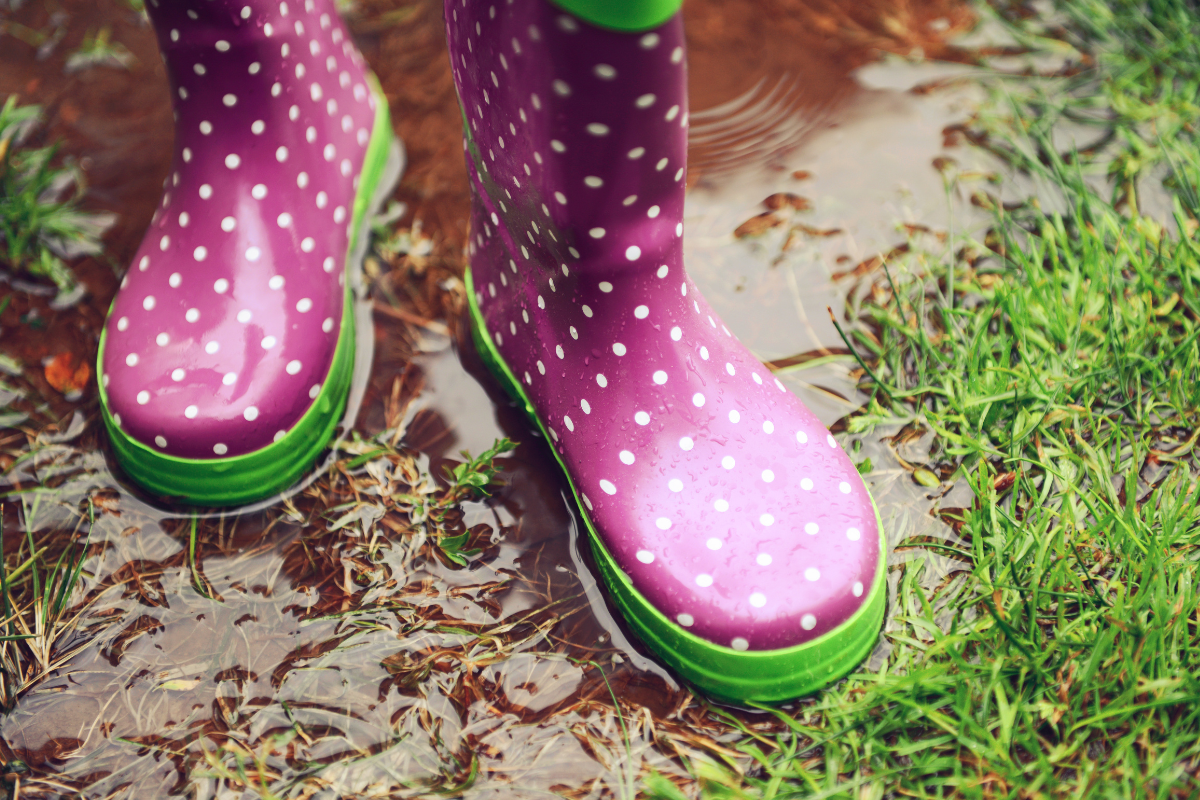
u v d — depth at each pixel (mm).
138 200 741
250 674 610
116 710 604
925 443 658
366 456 660
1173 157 737
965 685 592
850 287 708
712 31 808
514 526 643
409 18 821
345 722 601
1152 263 693
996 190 737
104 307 704
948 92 778
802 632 585
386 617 622
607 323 599
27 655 615
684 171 583
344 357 670
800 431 615
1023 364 668
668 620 594
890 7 821
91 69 795
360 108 711
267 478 644
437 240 729
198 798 587
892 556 629
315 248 660
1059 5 813
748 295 707
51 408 673
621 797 585
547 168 574
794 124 768
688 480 602
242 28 621
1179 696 581
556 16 546
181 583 630
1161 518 622
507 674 609
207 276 640
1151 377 667
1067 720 588
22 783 590
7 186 730
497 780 589
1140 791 570
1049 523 632
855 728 592
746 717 599
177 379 630
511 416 673
